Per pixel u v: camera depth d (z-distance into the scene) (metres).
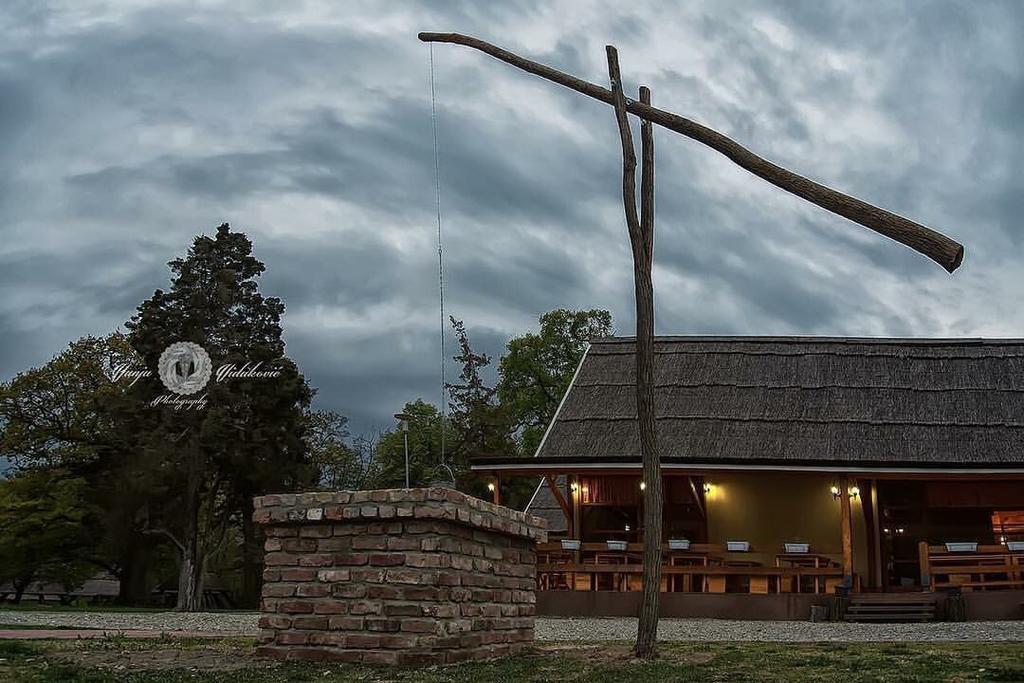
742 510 22.95
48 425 37.66
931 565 19.45
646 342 9.02
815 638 13.28
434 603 7.27
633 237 9.27
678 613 18.78
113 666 7.22
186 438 32.72
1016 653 8.54
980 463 19.53
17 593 38.84
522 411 47.09
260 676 6.71
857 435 22.31
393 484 45.44
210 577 41.84
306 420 36.69
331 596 7.46
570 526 22.98
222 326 34.66
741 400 23.70
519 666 7.43
